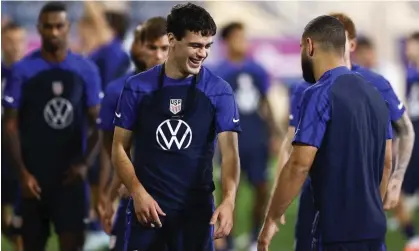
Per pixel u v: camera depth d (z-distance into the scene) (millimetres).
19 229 23969
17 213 23953
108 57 29938
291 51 60781
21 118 23812
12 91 23531
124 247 18172
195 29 16594
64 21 23594
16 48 30453
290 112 21469
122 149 17641
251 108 34750
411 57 36344
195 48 16734
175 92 17422
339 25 16969
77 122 24016
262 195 34000
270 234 16969
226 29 35188
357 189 16453
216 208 17250
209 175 17828
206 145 17688
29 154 23750
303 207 20547
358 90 16625
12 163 23797
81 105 24078
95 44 34500
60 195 23797
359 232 16469
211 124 17609
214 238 17125
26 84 23594
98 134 23938
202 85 17531
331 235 16547
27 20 57594
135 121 17625
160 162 17531
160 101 17422
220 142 17719
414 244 30625
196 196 17672
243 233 36312
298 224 20656
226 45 35312
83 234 24047
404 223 33281
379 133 16750
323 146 16469
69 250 23953
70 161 23906
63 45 23766
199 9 16781
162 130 17453
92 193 30734
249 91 34844
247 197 44812
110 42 30359
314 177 16750
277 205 16734
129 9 58906
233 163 17641
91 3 35219
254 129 34500
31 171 23781
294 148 16469
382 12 63750
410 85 36062
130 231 17953
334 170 16438
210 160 17844
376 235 16562
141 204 17094
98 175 30516
